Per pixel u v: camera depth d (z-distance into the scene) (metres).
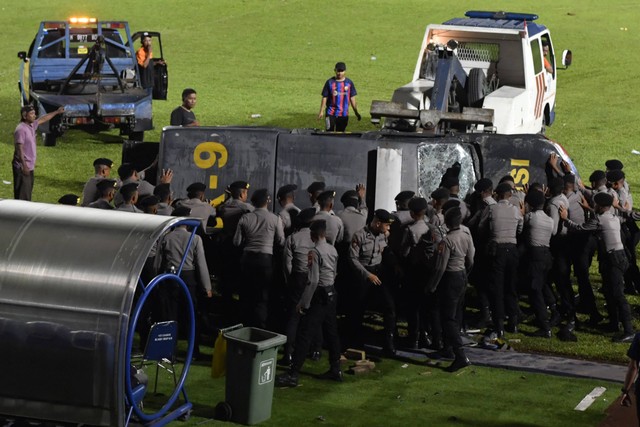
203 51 54.28
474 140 21.20
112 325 13.30
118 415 13.48
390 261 17.92
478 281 19.58
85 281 13.46
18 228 14.02
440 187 19.62
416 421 15.21
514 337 19.17
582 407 15.89
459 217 17.39
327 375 16.97
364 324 19.91
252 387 14.81
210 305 20.61
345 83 30.38
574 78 49.38
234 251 19.25
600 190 21.06
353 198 19.02
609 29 59.97
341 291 19.11
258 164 20.52
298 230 17.52
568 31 59.06
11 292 13.52
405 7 65.50
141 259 13.56
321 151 20.34
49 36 35.84
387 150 20.08
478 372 17.44
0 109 40.91
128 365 13.50
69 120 32.88
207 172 20.61
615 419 15.44
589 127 39.69
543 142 20.98
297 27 60.41
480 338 19.12
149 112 33.66
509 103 27.19
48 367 13.48
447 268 17.38
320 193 18.92
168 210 19.00
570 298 19.62
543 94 31.30
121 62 35.84
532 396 16.34
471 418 15.38
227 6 66.19
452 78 26.78
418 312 18.50
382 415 15.43
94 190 20.41
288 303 17.36
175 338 14.91
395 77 48.78
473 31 29.22
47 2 66.81
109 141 35.19
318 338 17.95
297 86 46.38
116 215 14.45
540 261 18.92
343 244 18.91
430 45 29.61
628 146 36.59
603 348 18.66
